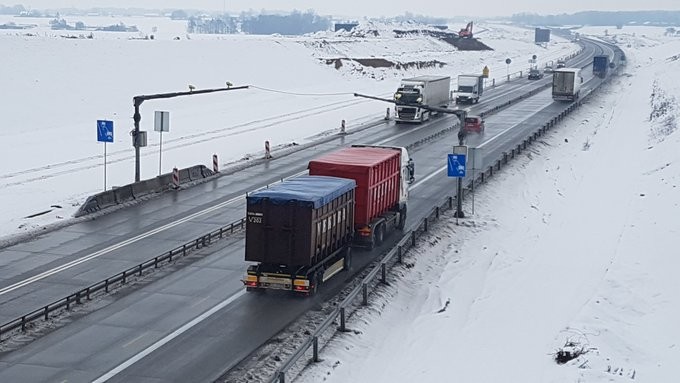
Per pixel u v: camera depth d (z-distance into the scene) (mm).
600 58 121938
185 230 34531
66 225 35312
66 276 28031
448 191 43125
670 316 24672
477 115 74500
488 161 51156
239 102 86500
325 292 26891
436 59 147875
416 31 189875
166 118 44750
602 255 33156
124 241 32750
